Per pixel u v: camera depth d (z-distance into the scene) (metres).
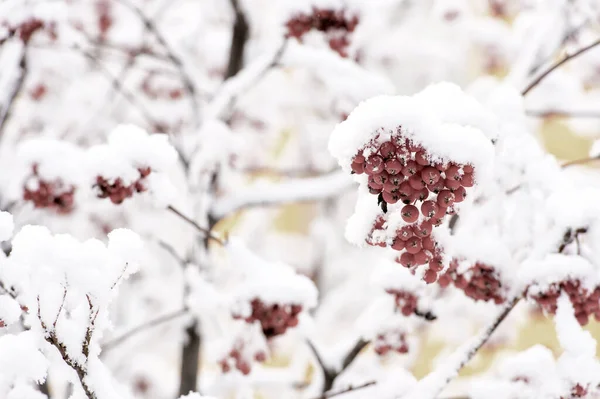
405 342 3.11
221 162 4.27
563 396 2.31
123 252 1.98
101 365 1.95
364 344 3.34
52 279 1.91
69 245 1.94
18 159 2.88
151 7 5.74
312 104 6.16
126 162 2.50
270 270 2.94
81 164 2.76
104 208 4.75
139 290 5.66
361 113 1.64
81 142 5.36
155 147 2.55
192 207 4.33
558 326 2.30
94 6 5.52
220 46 5.84
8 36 3.71
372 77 4.04
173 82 5.52
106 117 5.49
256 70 4.22
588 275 2.28
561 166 2.91
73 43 4.33
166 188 2.64
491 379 2.83
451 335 5.41
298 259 7.50
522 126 2.79
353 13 3.46
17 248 1.93
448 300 3.49
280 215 7.89
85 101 5.43
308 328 3.25
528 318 5.25
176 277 5.77
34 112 5.23
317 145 6.71
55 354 1.98
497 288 2.47
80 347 1.89
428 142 1.63
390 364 4.42
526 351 2.78
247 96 5.54
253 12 5.55
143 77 5.52
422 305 2.94
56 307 1.96
